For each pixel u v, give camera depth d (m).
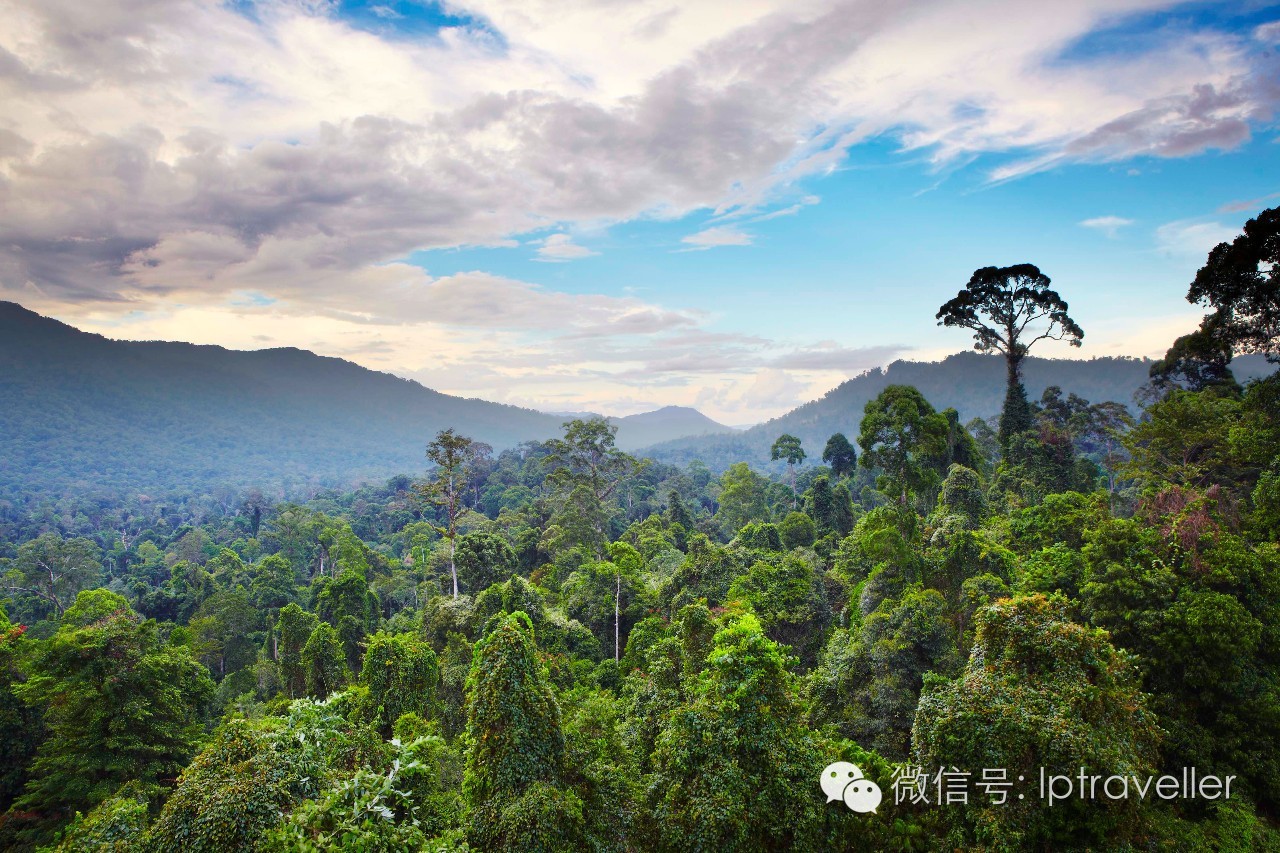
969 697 14.61
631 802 15.82
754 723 15.29
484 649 15.70
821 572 43.81
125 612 37.50
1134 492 43.44
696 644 21.69
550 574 50.16
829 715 24.89
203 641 49.09
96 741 25.80
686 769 15.30
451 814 16.00
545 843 13.42
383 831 12.44
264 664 45.44
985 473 58.53
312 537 85.31
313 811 12.14
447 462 52.88
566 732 16.19
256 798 12.36
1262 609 19.11
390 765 15.73
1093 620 20.30
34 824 24.97
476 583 48.44
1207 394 42.34
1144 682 19.06
